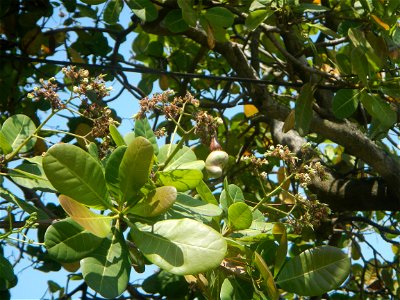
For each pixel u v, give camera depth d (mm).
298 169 3730
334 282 3402
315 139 6145
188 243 2906
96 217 2941
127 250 2957
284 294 5617
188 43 6750
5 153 3479
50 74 6293
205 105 5910
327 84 5070
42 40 6008
